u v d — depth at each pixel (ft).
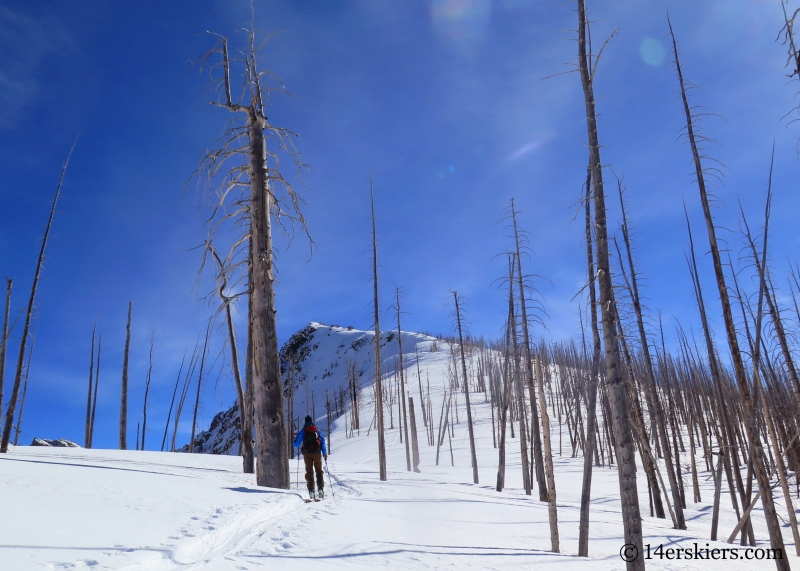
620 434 28.22
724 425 71.41
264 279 44.06
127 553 16.94
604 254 29.48
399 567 21.33
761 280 43.78
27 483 25.55
